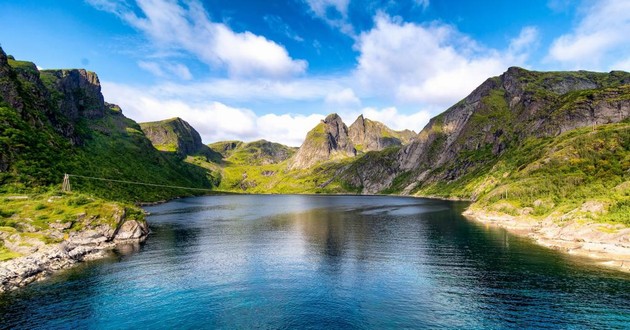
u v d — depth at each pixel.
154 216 152.25
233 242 92.31
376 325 42.75
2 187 105.81
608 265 66.69
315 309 47.44
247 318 44.75
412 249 83.38
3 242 70.56
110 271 64.44
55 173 134.75
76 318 44.59
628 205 89.81
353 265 68.81
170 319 44.47
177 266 68.00
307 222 136.00
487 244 89.00
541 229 106.19
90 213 91.62
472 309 47.19
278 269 66.00
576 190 123.69
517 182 164.25
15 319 44.06
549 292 52.97
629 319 43.53
